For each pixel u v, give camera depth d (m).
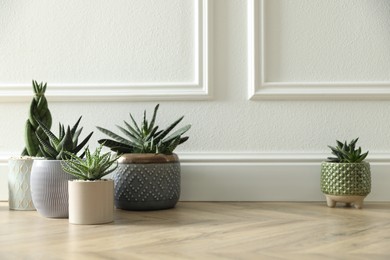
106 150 2.08
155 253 1.12
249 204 1.95
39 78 2.10
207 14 2.05
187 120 2.07
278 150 2.04
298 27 2.05
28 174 1.81
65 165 1.62
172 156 1.82
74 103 2.09
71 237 1.31
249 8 2.05
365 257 1.08
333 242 1.23
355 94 2.01
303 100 2.04
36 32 2.10
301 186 2.01
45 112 1.86
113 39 2.09
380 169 2.00
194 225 1.48
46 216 1.64
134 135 1.88
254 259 1.07
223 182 2.03
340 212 1.74
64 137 1.64
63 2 2.10
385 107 2.03
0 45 2.10
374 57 2.04
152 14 2.08
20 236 1.33
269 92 2.03
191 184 2.03
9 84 2.09
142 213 1.73
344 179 1.80
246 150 2.05
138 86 2.07
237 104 2.06
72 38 2.10
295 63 2.05
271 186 2.02
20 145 2.09
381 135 2.03
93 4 2.09
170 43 2.08
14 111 2.10
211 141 2.06
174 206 1.87
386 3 2.04
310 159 2.01
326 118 2.04
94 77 2.09
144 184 1.76
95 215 1.51
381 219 1.58
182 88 2.06
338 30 2.05
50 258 1.09
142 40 2.09
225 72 2.07
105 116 2.09
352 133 2.04
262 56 2.04
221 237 1.30
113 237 1.31
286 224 1.49
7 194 2.07
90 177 1.55
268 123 2.05
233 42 2.07
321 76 2.05
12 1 2.11
